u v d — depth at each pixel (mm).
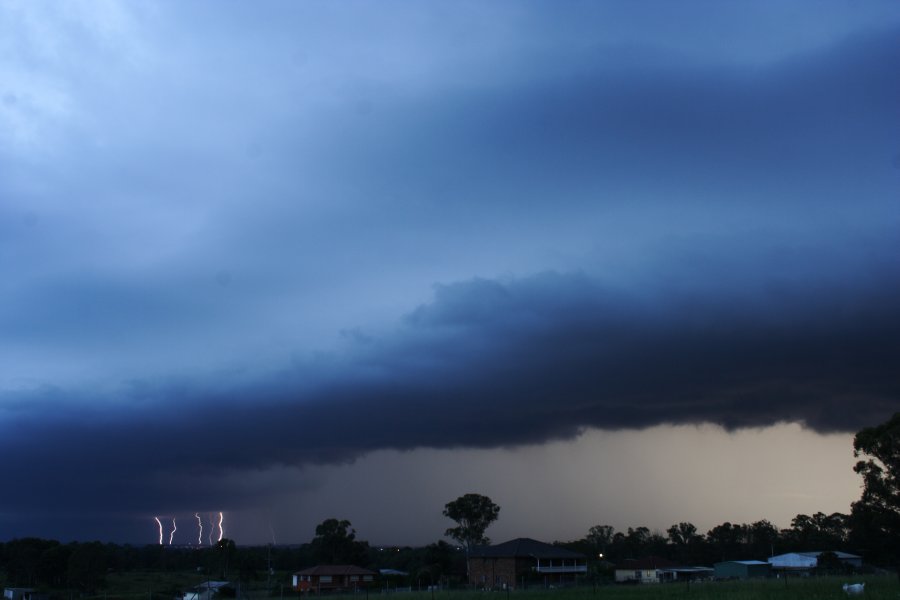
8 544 109688
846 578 58125
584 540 161750
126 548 160750
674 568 103875
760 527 151375
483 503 129625
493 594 59688
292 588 88188
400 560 132625
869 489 59969
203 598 76938
